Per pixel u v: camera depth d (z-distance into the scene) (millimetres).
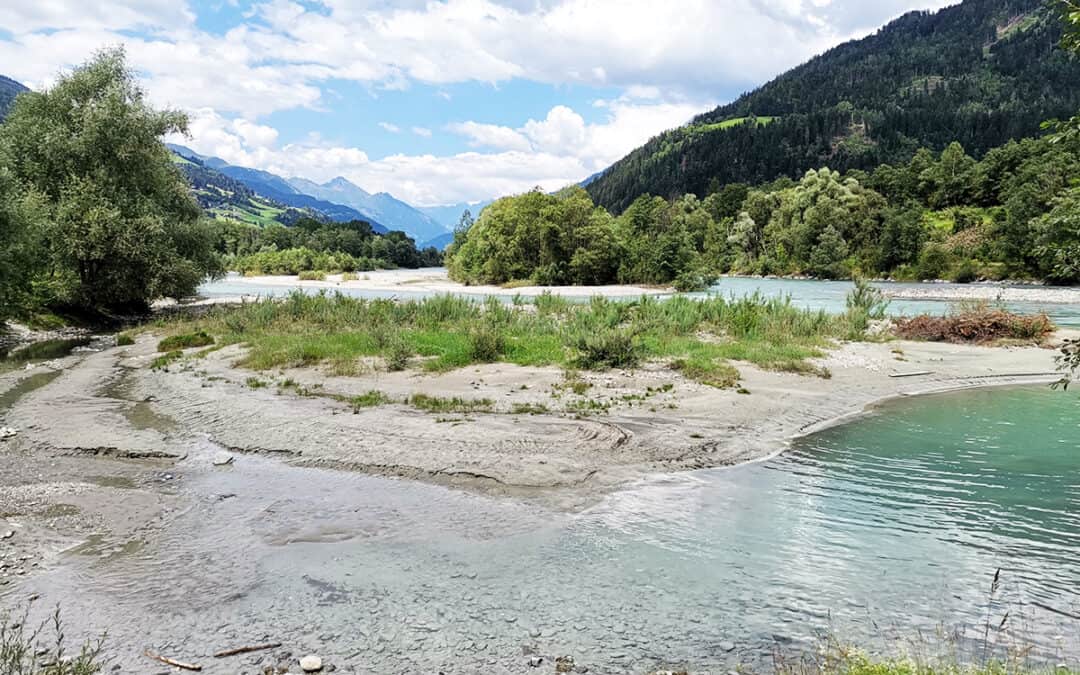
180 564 6480
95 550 6816
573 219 68938
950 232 87312
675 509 8016
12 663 4598
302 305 28969
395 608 5617
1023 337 23438
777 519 7703
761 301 29406
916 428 12289
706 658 4863
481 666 4777
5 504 8078
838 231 87188
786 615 5508
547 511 7926
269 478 9211
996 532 7320
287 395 14578
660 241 66875
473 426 11719
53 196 32625
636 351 18656
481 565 6461
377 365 17969
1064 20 4918
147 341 24859
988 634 5176
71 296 31516
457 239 105688
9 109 33438
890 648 4961
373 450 10320
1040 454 10484
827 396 14781
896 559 6609
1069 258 5629
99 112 32781
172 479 9172
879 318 28656
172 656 4895
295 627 5320
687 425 11977
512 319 26250
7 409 13438
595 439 10914
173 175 37656
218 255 39500
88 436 11188
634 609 5598
